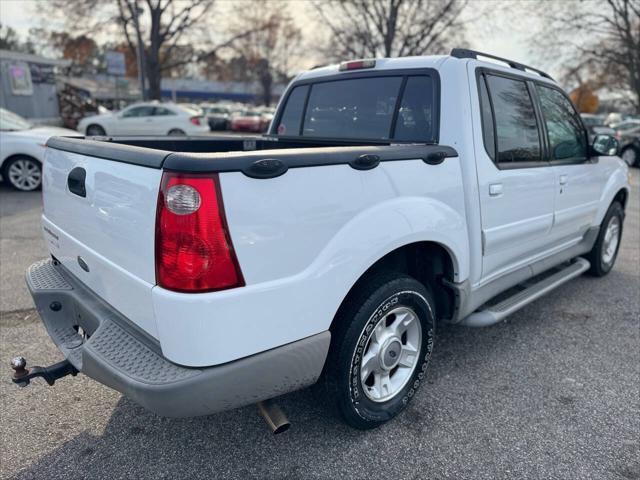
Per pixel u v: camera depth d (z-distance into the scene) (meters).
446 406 2.82
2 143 9.00
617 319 4.05
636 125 17.80
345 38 28.47
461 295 2.86
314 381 2.20
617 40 30.23
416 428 2.63
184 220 1.75
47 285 2.66
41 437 2.53
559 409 2.80
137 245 1.93
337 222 2.11
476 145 2.82
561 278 4.03
